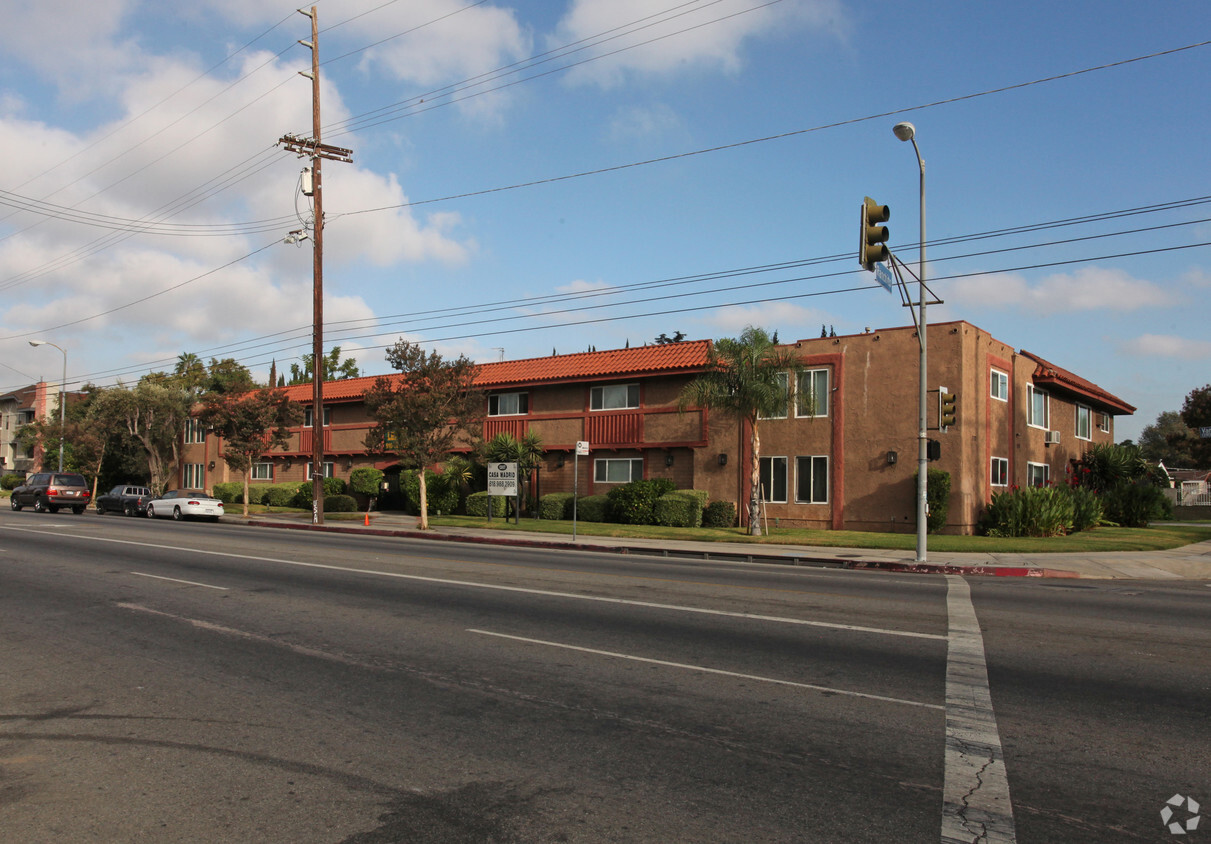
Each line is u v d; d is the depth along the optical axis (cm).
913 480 2550
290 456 4525
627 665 786
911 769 523
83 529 2523
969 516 2516
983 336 2673
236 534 2450
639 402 3153
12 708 655
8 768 528
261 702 668
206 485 4991
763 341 2544
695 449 2994
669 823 443
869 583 1442
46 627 970
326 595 1203
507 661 802
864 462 2645
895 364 2612
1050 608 1152
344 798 477
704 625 984
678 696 683
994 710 647
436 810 459
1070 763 535
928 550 2108
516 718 625
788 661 805
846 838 426
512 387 3469
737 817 451
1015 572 1712
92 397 4994
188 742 575
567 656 823
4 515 3362
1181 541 2394
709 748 560
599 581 1384
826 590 1312
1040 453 3145
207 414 3634
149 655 830
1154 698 684
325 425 4309
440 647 862
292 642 887
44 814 457
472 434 2978
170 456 5278
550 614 1054
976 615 1078
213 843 421
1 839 426
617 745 566
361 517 3431
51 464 6106
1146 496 3088
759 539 2383
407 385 2897
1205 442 5003
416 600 1162
